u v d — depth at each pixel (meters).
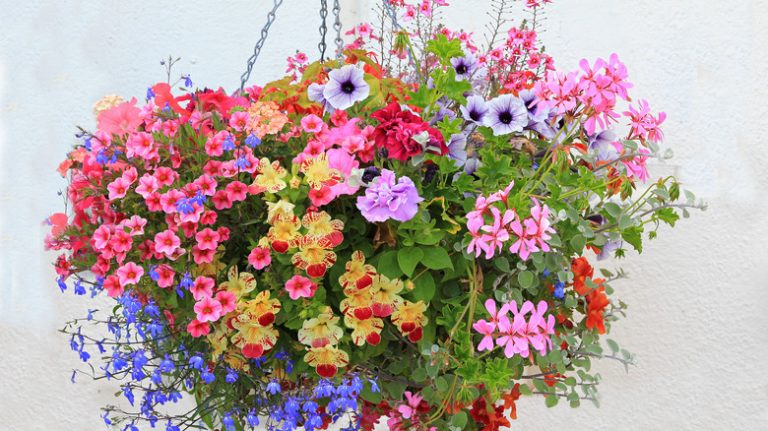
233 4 2.61
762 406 2.34
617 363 2.40
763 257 2.37
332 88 1.36
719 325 2.37
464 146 1.35
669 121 2.38
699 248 2.38
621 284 2.38
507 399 1.52
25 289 2.76
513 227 1.23
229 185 1.28
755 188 2.37
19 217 2.77
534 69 1.82
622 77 1.38
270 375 1.38
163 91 1.46
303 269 1.28
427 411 1.43
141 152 1.32
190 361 1.33
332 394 1.29
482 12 2.38
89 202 1.38
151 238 1.36
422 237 1.27
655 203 1.48
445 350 1.26
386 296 1.29
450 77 1.31
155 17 2.66
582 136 1.49
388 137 1.24
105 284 1.33
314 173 1.26
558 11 2.42
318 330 1.28
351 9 1.97
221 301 1.27
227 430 1.36
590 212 1.47
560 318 1.48
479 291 1.33
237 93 1.64
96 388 2.67
